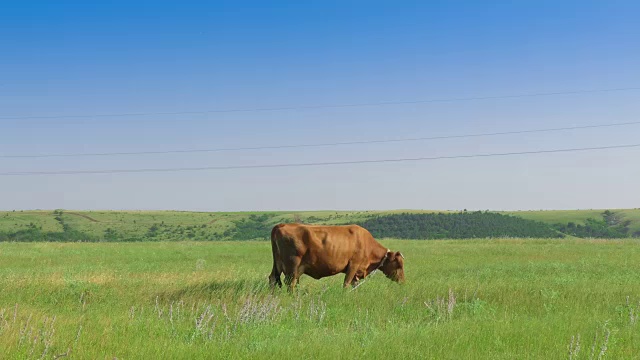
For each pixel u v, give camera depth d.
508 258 30.48
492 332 9.80
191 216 157.75
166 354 8.15
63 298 14.00
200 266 24.83
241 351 8.41
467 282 17.81
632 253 33.62
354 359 8.08
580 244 44.28
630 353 8.53
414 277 20.25
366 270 17.92
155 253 36.81
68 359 7.70
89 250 39.38
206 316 11.20
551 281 18.28
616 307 12.38
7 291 14.84
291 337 9.49
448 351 8.52
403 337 9.30
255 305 11.34
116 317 11.00
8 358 7.39
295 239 16.41
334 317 11.66
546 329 10.03
